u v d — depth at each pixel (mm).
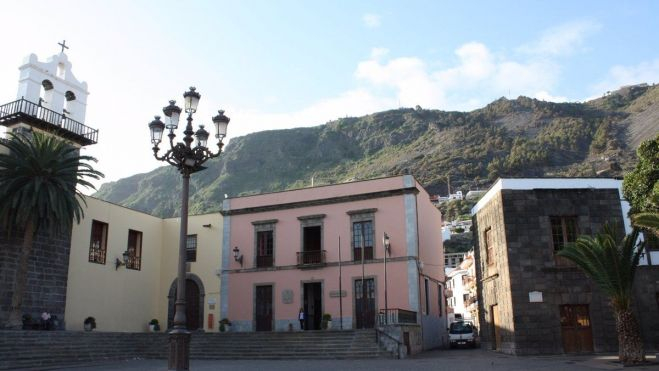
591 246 17438
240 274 31391
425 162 133125
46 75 28359
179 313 12000
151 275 33844
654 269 21391
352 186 29828
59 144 25109
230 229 32438
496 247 23344
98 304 29625
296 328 29125
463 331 30328
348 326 27953
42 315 25422
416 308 26750
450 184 118062
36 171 24391
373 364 18359
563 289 21391
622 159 111250
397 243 28000
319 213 30203
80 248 28953
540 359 18844
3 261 24000
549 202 22344
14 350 20344
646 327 20922
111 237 31203
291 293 29734
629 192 18547
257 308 30547
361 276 28297
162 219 35469
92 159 26234
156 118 13188
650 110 136375
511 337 21453
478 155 130375
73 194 25578
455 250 80125
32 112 26844
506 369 15258
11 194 23719
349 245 29062
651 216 15594
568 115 157000
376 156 160750
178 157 12914
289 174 163875
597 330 20906
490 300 24797
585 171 107250
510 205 22359
